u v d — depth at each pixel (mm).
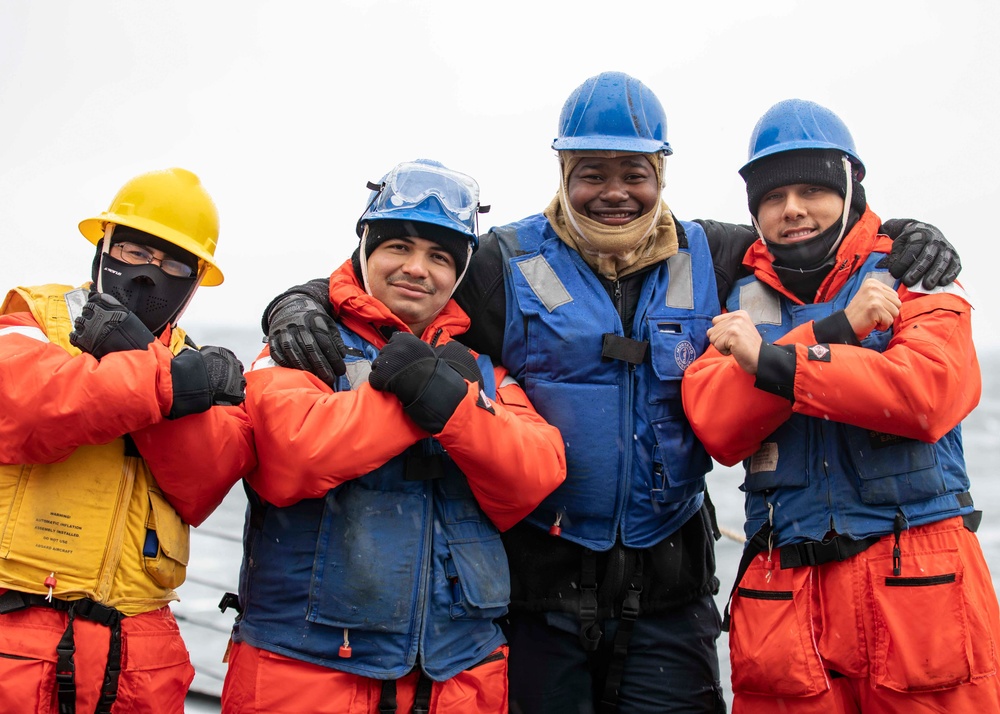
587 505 2824
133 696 2322
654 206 2863
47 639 2236
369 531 2486
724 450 2701
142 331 2254
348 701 2438
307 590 2482
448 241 2691
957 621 2500
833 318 2621
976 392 2668
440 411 2389
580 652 2879
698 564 3018
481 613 2559
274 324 2570
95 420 2168
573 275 2922
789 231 2787
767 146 2824
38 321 2375
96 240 2648
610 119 2826
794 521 2693
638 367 2869
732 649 2770
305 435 2391
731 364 2666
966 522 2641
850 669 2584
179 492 2412
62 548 2270
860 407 2490
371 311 2639
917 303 2633
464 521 2619
